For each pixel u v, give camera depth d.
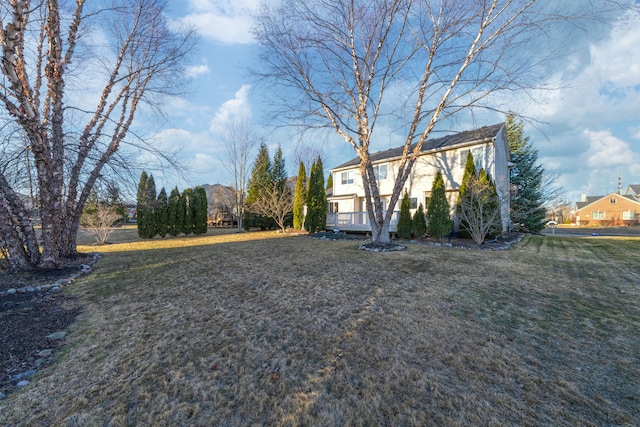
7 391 2.12
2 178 5.59
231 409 1.93
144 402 1.99
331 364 2.46
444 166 14.77
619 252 8.60
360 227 15.16
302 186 18.53
